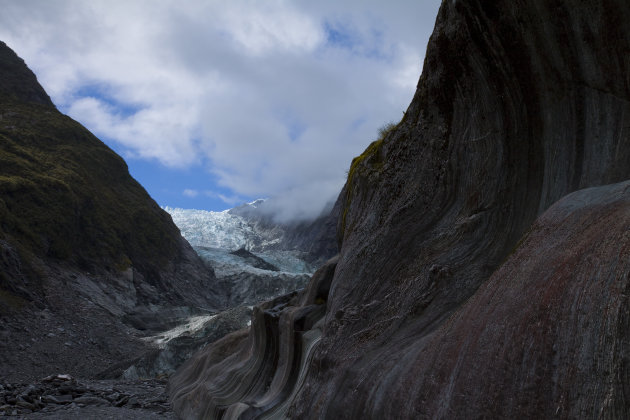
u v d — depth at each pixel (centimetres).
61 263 5556
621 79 472
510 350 318
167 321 5675
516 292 359
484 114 648
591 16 479
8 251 4650
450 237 652
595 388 250
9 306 4028
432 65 716
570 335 280
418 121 796
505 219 601
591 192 410
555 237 379
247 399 949
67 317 4484
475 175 661
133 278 6338
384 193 830
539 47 546
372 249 768
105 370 3766
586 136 519
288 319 955
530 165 591
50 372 3422
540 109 576
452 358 386
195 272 8075
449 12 643
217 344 1377
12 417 920
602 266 294
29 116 7794
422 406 389
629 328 249
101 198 7050
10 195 5584
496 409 303
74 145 7750
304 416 649
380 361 539
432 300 589
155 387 1636
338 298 775
